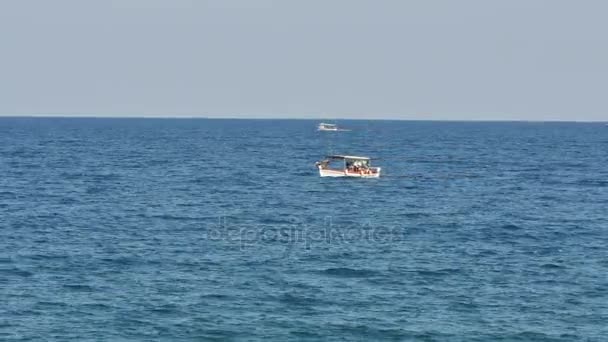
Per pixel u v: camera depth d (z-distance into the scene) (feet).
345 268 449.06
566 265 467.11
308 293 400.06
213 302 383.24
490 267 459.73
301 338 338.95
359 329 350.02
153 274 433.48
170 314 365.40
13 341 331.57
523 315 371.35
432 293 403.75
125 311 368.89
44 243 515.09
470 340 339.98
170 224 593.42
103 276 429.38
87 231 559.38
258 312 369.91
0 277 426.51
